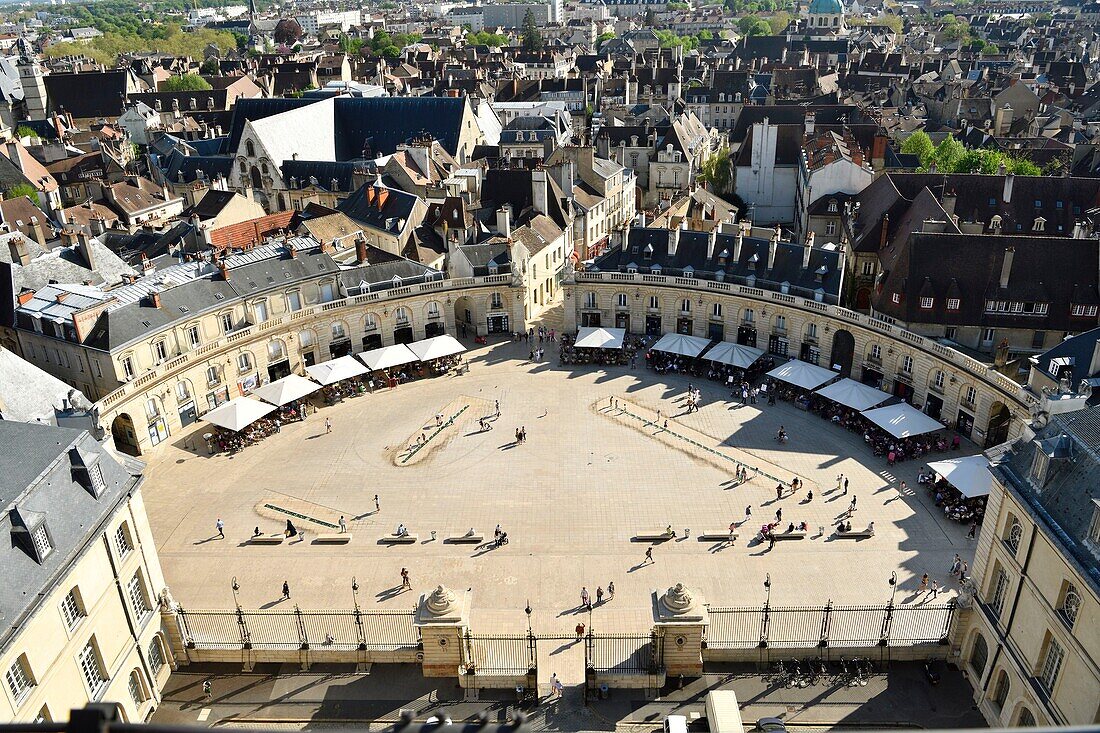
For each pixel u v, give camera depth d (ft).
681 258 352.08
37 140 616.80
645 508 247.09
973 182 380.99
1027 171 455.63
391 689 176.96
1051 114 635.25
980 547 171.42
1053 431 154.40
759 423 294.25
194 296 298.35
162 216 507.71
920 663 179.42
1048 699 145.18
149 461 277.64
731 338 342.64
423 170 499.10
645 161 560.61
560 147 483.92
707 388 321.11
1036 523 145.89
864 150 509.76
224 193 439.63
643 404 309.63
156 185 531.50
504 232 382.63
